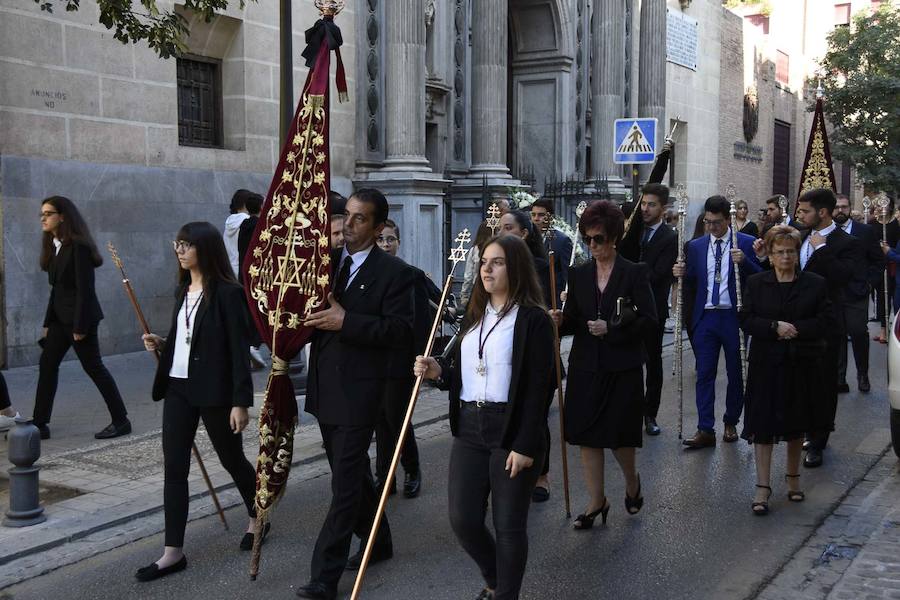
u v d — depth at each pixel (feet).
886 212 41.88
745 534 18.11
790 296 19.42
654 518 19.03
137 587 15.33
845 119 98.63
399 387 18.62
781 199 34.71
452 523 13.26
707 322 24.77
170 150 39.52
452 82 56.03
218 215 41.70
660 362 26.23
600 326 17.33
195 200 40.57
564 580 15.75
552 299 18.02
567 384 18.12
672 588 15.43
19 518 17.67
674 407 30.55
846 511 19.62
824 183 36.65
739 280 24.43
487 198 52.39
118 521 18.22
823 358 19.74
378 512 13.37
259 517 15.23
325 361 15.02
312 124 15.19
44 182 34.40
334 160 47.39
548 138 67.31
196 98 42.39
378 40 49.37
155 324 38.99
